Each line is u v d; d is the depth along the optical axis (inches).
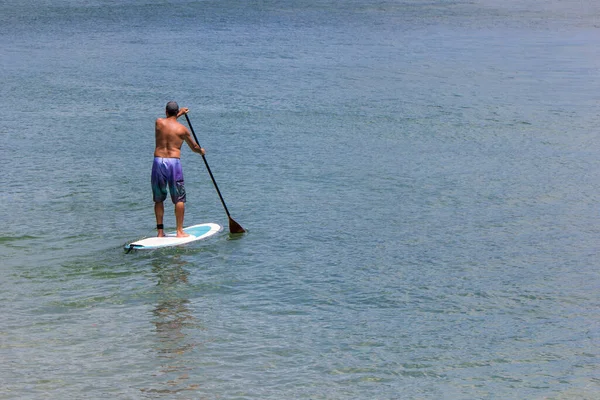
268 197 718.5
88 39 2039.9
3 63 1636.3
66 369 392.2
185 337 430.9
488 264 549.3
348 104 1186.6
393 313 465.1
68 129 1032.2
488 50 1813.5
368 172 808.9
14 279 520.4
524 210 679.7
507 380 382.6
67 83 1389.0
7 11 2733.8
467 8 2913.4
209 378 382.9
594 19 2534.5
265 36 2079.2
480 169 821.2
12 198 719.1
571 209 682.8
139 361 400.5
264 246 586.6
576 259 559.2
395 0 3201.3
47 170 823.1
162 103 1209.4
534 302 481.7
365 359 404.5
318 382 380.2
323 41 1975.9
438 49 1833.2
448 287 506.6
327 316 460.8
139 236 613.6
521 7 2965.1
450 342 425.1
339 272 533.3
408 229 627.5
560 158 868.6
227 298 488.1
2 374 386.3
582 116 1093.8
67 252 575.5
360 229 627.5
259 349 415.2
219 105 1183.6
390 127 1031.6
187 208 687.1
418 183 767.1
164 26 2327.8
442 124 1049.5
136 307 473.1
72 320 453.4
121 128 1039.6
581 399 364.8
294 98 1232.2
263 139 964.6
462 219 654.5
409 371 391.5
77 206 695.7
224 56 1708.9
